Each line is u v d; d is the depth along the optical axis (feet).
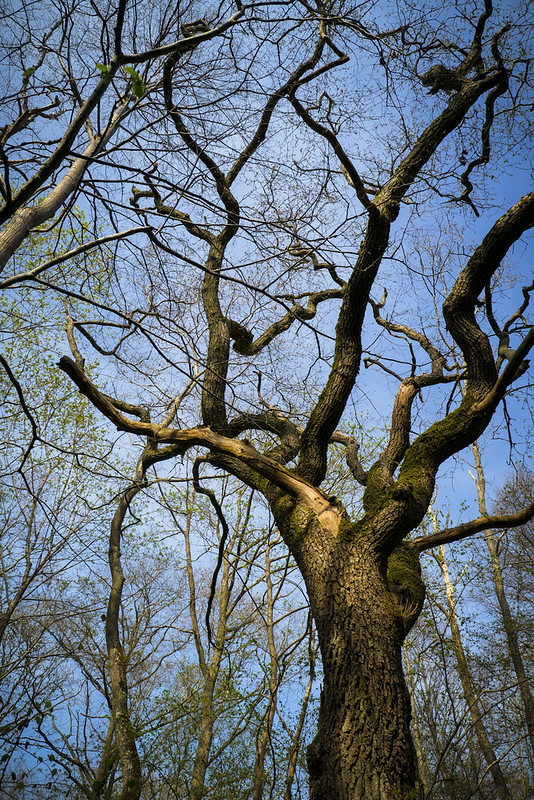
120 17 11.84
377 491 21.53
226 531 23.58
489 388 21.27
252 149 22.17
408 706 16.29
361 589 17.61
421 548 21.58
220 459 23.35
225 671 33.45
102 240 13.51
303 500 20.27
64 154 12.55
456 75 22.54
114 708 23.91
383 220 20.03
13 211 12.56
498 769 37.73
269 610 32.45
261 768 29.50
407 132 21.52
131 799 21.36
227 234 26.27
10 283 12.51
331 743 15.72
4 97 17.20
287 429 24.50
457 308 21.54
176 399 24.47
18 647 36.60
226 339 24.38
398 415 24.48
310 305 29.27
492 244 20.80
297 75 21.16
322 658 17.33
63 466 41.88
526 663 42.65
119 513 30.09
